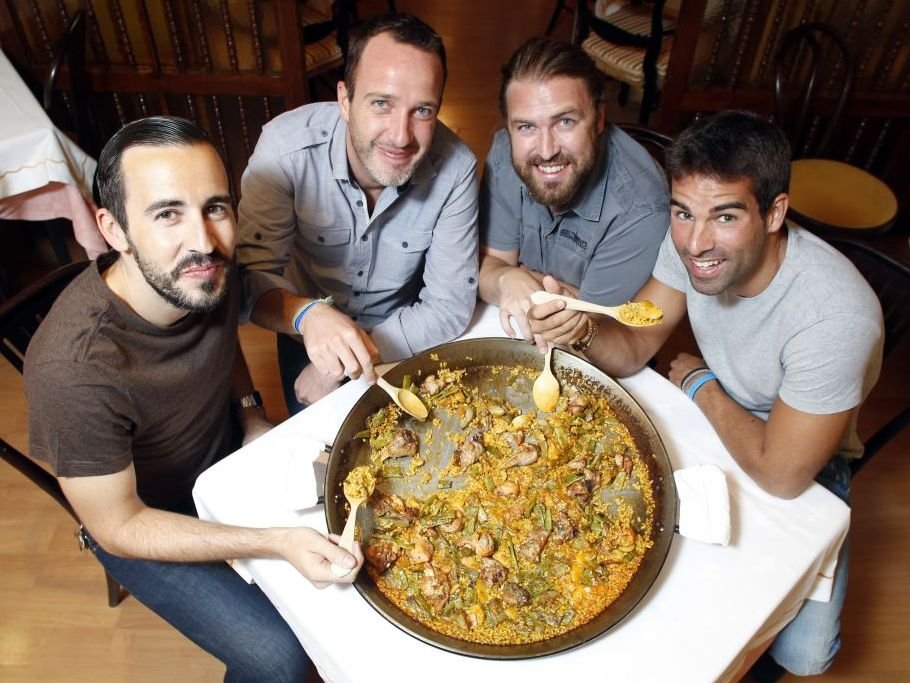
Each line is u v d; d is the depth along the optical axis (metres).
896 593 1.79
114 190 0.92
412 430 1.13
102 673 1.61
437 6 4.51
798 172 2.37
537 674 0.86
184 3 2.38
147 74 2.51
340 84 1.34
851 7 2.42
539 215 1.54
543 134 1.31
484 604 0.93
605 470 1.06
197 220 0.95
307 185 1.45
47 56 2.51
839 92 2.60
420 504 1.04
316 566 0.90
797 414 1.07
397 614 0.88
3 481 1.96
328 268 1.61
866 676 1.63
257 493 1.05
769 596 0.93
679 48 2.47
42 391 0.98
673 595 0.93
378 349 1.40
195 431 1.24
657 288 1.32
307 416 1.16
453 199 1.46
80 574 1.77
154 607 1.26
